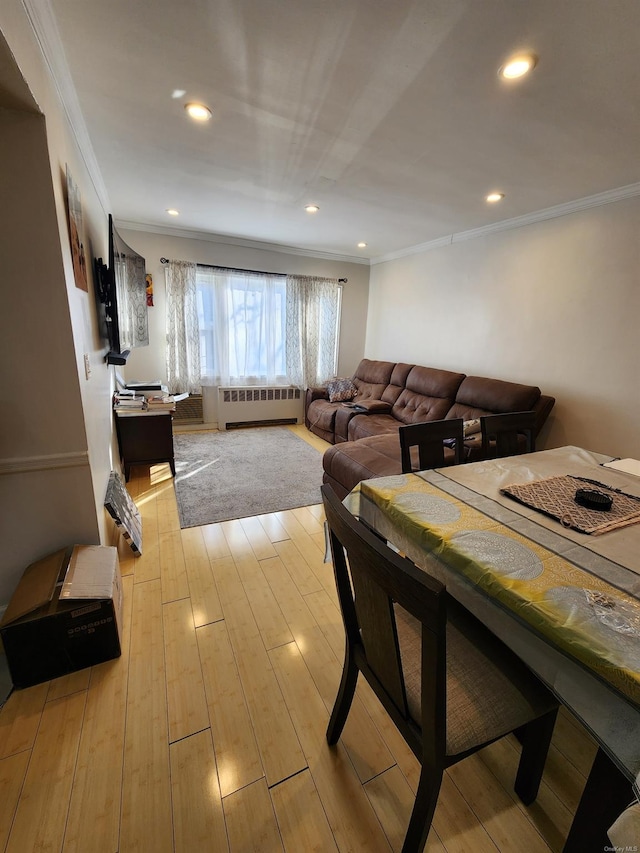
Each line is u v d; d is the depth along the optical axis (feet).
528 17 3.86
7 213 4.11
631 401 8.42
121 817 3.18
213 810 3.26
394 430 11.68
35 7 3.64
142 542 7.28
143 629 5.17
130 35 4.32
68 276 4.69
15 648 4.12
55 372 4.68
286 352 16.05
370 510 4.48
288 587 6.15
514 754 3.82
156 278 13.51
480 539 3.34
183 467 11.31
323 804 3.34
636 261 8.05
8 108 3.89
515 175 7.66
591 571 2.92
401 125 6.03
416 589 2.05
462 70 4.68
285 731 3.94
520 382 10.88
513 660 3.17
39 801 3.26
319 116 5.87
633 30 3.94
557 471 5.16
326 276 16.48
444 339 13.47
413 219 10.96
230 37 4.32
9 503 4.82
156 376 14.24
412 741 2.76
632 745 2.07
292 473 11.04
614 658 2.14
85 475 5.13
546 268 9.88
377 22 4.01
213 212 11.20
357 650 3.41
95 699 4.17
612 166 7.09
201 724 3.96
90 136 6.70
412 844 2.75
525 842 3.12
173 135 6.63
